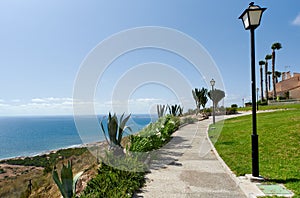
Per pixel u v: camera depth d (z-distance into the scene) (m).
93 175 5.38
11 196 4.46
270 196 3.83
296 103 32.34
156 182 4.98
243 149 7.51
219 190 4.45
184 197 4.17
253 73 4.91
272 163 5.61
